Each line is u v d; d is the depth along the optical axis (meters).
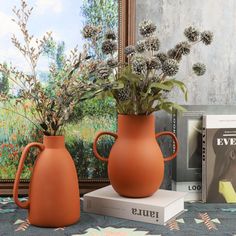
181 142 1.39
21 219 1.15
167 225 1.11
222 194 1.35
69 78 1.16
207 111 1.42
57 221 1.07
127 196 1.20
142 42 1.18
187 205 1.33
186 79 1.50
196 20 1.49
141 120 1.18
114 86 1.13
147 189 1.19
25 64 1.41
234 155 1.36
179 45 1.23
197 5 1.49
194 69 1.26
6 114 1.41
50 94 1.41
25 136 1.41
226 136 1.35
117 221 1.14
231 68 1.51
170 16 1.48
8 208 1.26
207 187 1.35
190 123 1.40
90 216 1.18
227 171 1.35
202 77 1.51
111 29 1.43
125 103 1.21
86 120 1.43
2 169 1.42
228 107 1.43
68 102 1.11
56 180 1.07
